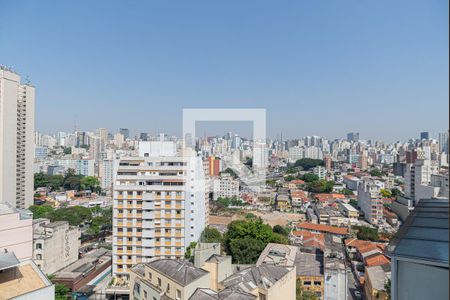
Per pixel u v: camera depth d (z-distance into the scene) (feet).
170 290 64.75
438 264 20.93
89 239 197.16
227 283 70.38
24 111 180.75
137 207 113.39
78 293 114.21
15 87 172.45
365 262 123.44
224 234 140.36
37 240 124.98
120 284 112.06
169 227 112.68
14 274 55.16
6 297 50.16
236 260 116.78
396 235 25.68
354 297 104.99
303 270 105.60
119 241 114.01
